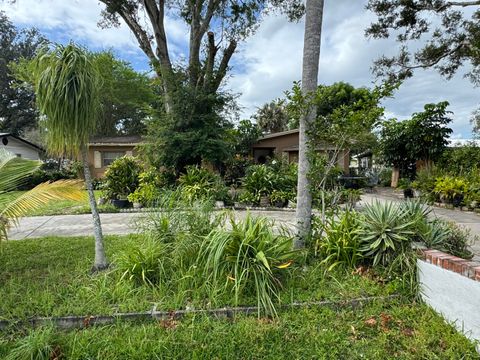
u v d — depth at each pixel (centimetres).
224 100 1181
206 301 276
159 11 1199
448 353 215
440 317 256
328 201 434
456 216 769
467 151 1067
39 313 258
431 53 1144
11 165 379
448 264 253
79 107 314
